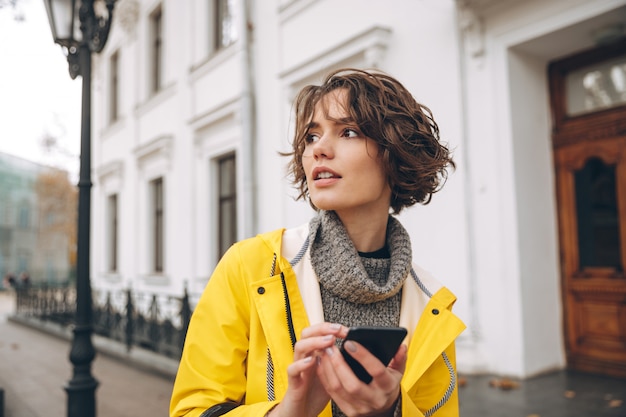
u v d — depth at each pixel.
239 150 7.39
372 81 0.94
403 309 0.98
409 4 5.02
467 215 4.47
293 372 0.66
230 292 0.92
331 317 0.92
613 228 4.25
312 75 6.10
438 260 4.68
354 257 0.88
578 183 4.49
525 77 4.47
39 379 6.11
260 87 7.11
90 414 3.59
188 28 9.12
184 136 9.06
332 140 0.90
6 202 39.06
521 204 4.30
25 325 11.92
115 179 12.02
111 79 12.96
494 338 4.32
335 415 0.89
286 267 0.91
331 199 0.88
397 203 1.08
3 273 38.31
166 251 9.47
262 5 7.17
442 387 1.01
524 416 3.28
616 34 3.92
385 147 0.91
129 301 7.16
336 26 5.86
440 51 4.73
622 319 4.17
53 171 26.91
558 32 4.04
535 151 4.48
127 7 11.25
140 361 6.31
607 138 4.29
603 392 3.75
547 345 4.38
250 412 0.76
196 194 8.66
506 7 4.30
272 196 6.77
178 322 7.84
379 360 0.68
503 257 4.28
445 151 1.05
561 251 4.57
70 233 27.50
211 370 0.87
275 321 0.87
